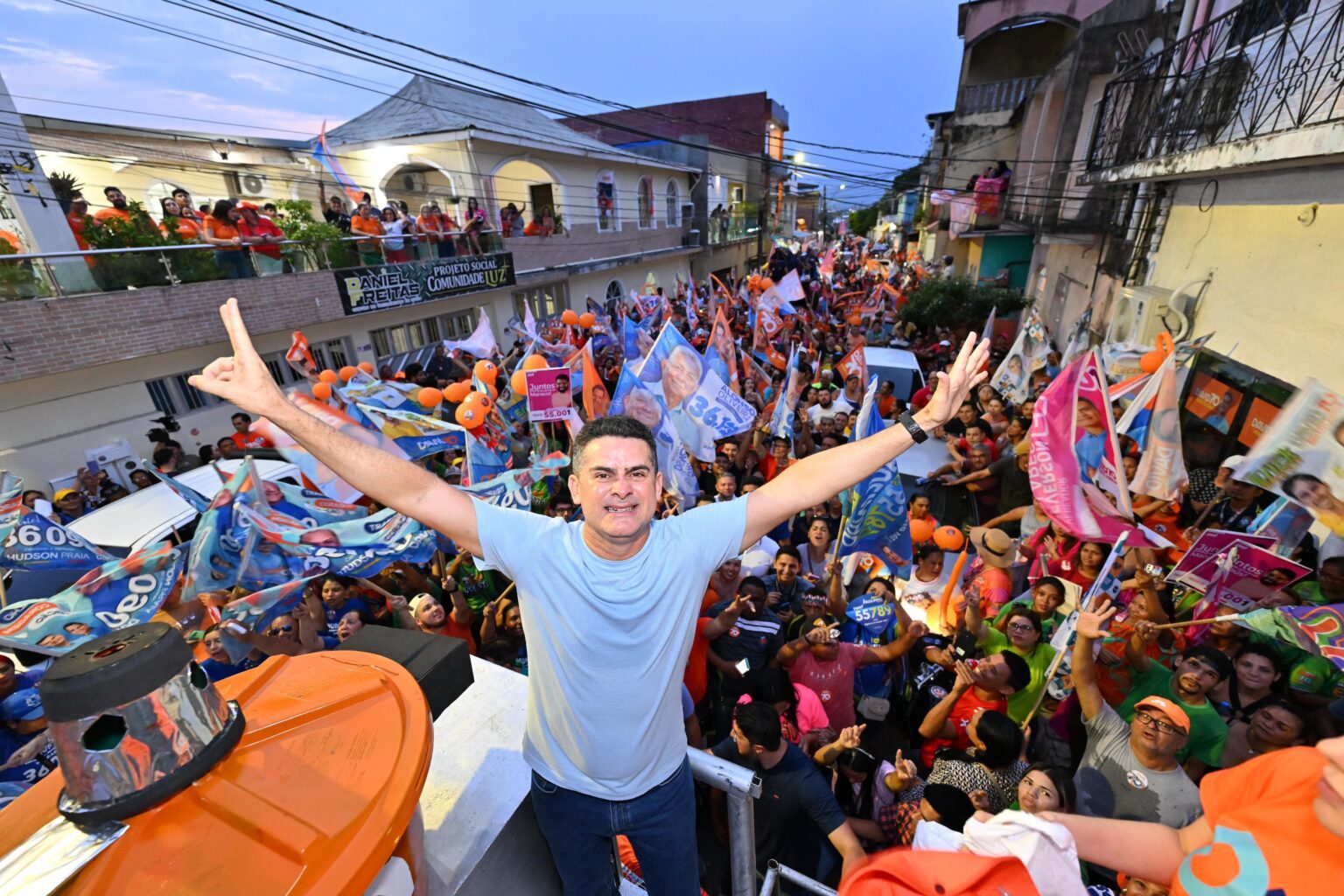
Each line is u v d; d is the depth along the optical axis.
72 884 0.92
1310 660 4.20
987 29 20.05
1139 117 9.36
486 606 5.19
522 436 8.59
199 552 4.56
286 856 0.96
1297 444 3.82
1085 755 3.53
